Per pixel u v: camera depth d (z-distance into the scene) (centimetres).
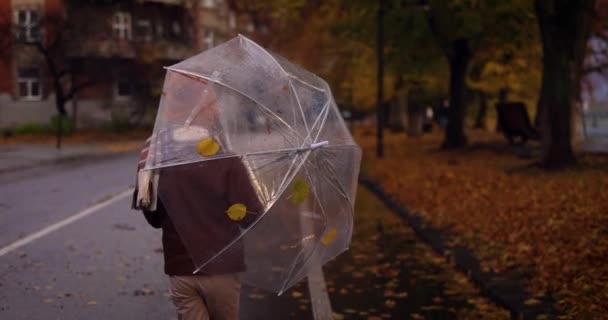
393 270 867
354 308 701
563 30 1559
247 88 396
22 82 4259
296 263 406
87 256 901
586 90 3033
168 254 398
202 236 377
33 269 823
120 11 4362
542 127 1619
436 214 1243
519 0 2016
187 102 393
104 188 1634
